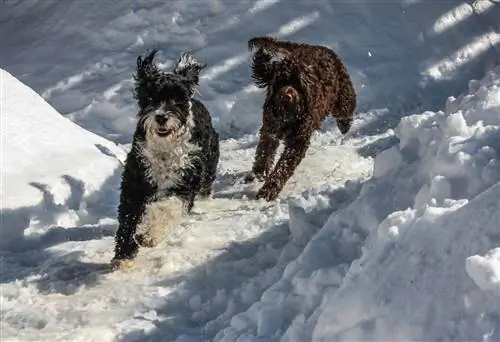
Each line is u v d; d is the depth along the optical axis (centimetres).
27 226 426
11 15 760
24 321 351
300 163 498
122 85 647
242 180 493
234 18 675
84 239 423
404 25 653
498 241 274
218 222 422
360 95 606
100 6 724
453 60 634
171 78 385
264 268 369
